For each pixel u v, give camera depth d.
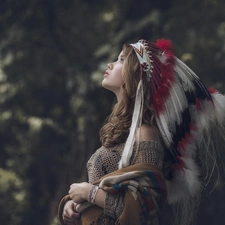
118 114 4.73
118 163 4.56
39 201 20.48
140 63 4.67
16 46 18.59
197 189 4.82
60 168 20.66
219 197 18.73
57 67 18.86
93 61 19.11
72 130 20.08
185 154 4.73
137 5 19.61
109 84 4.79
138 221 4.30
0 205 19.70
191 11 19.20
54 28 19.47
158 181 4.40
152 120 4.60
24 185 20.30
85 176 19.09
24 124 20.27
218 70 18.89
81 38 19.69
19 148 20.48
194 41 18.44
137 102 4.62
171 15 18.91
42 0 19.23
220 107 4.93
